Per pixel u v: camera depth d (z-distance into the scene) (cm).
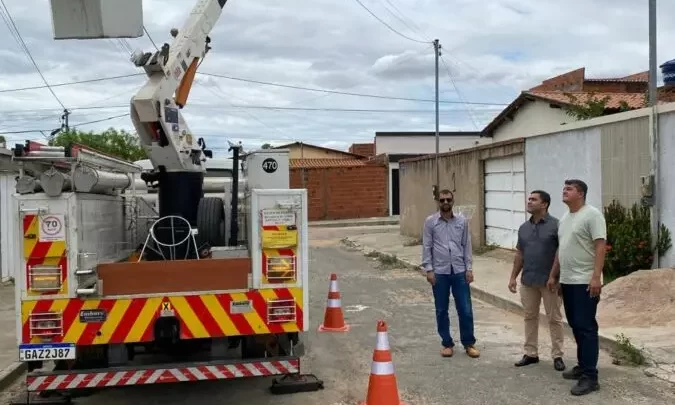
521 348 806
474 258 1667
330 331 922
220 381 689
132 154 3694
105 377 545
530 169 1520
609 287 953
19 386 690
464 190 1950
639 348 723
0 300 1166
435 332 909
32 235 531
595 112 1936
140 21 560
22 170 539
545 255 698
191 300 559
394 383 580
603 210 1217
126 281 551
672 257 1023
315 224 3400
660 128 1048
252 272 568
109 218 642
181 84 712
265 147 727
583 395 613
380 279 1471
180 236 645
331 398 627
